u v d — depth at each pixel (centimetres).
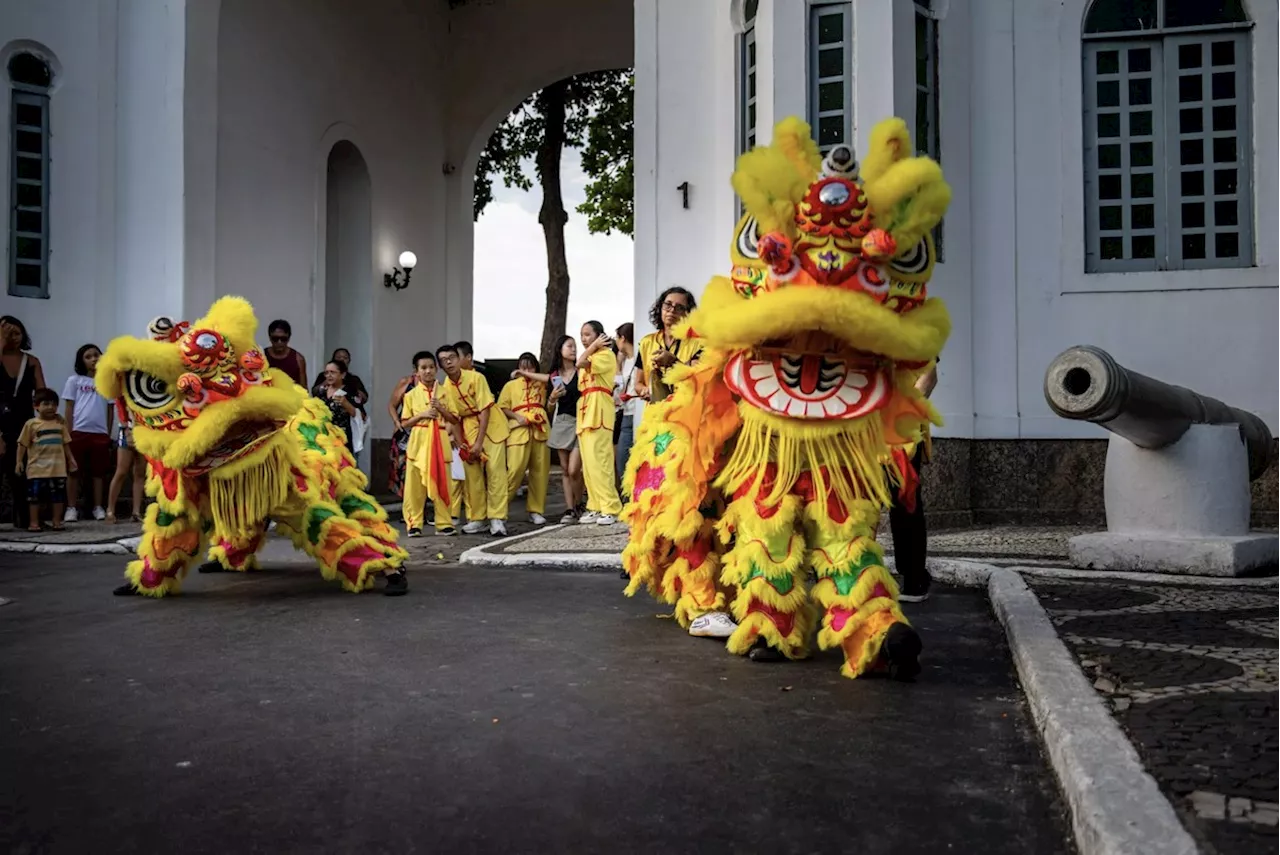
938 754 336
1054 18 978
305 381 1193
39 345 1150
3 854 265
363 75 1506
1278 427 930
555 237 2248
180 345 584
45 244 1157
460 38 1756
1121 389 624
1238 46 962
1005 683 423
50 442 1021
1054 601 555
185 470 603
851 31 930
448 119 1764
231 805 295
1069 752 293
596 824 280
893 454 462
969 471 975
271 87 1309
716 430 454
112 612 594
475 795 301
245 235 1266
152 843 271
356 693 411
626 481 530
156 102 1173
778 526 437
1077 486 968
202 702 400
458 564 809
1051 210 975
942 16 969
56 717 383
